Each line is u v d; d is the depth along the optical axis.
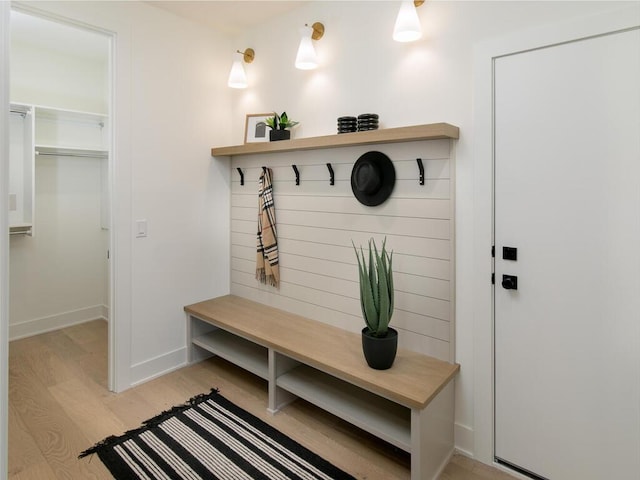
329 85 2.37
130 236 2.47
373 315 1.86
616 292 1.49
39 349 3.11
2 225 0.47
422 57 1.96
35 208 3.37
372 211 2.19
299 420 2.17
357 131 2.11
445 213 1.91
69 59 3.42
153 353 2.64
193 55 2.76
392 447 1.95
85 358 2.96
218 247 3.03
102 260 3.82
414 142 1.99
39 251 3.42
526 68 1.64
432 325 1.99
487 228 1.78
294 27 2.56
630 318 1.47
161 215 2.64
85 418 2.16
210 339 2.83
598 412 1.55
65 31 2.93
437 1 1.90
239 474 1.74
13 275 3.28
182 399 2.38
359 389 2.14
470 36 1.80
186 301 2.83
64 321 3.61
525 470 1.75
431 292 1.98
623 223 1.47
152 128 2.55
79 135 3.54
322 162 2.41
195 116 2.80
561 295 1.61
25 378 2.63
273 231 2.70
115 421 2.13
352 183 2.23
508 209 1.72
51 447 1.91
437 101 1.91
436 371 1.84
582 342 1.58
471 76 1.80
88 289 3.76
